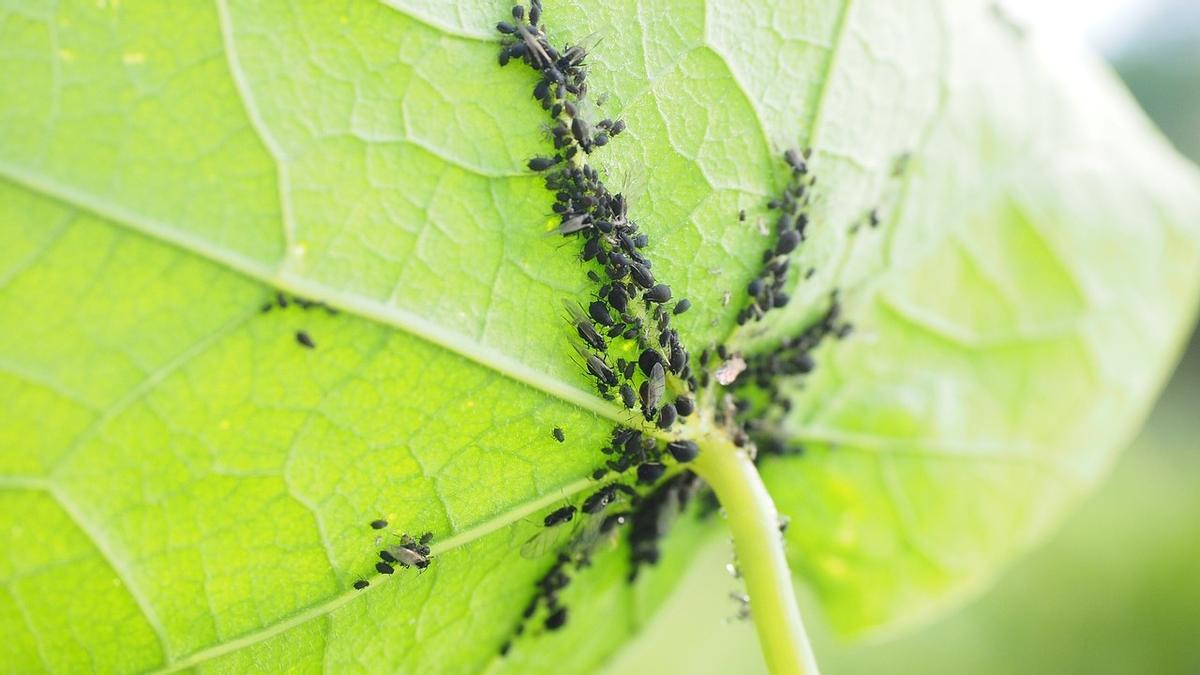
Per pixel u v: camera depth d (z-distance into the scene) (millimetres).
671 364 105
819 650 237
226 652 99
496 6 98
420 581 104
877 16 110
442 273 98
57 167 89
